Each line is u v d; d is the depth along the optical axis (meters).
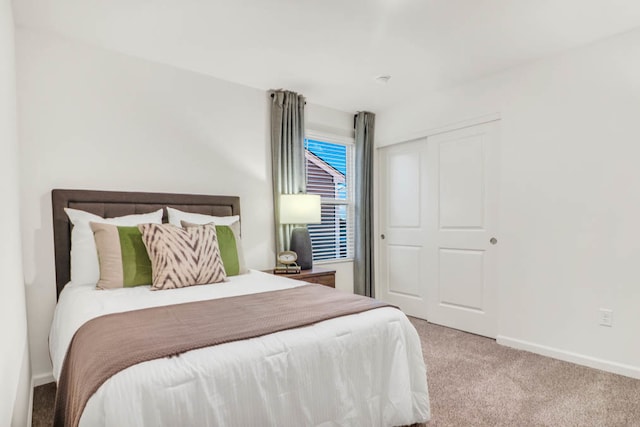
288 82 3.20
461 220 3.32
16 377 1.35
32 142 2.25
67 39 2.38
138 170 2.67
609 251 2.38
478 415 1.85
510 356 2.65
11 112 1.64
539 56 2.67
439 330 3.33
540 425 1.76
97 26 2.23
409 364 1.72
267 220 3.38
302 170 3.53
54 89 2.33
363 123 4.06
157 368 1.06
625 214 2.31
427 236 3.66
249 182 3.27
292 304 1.72
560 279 2.60
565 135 2.58
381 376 1.60
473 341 3.00
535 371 2.38
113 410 0.95
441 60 2.74
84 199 2.38
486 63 2.80
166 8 2.03
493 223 3.08
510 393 2.08
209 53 2.62
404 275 3.93
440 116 3.45
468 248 3.27
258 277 2.54
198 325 1.38
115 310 1.60
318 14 2.10
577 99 2.53
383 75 3.04
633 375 2.26
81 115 2.43
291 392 1.28
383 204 4.18
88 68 2.46
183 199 2.82
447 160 3.42
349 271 4.09
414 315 3.83
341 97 3.61
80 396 1.01
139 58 2.68
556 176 2.63
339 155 4.11
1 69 1.23
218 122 3.09
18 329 1.51
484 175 3.13
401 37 2.38
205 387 1.09
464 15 2.11
